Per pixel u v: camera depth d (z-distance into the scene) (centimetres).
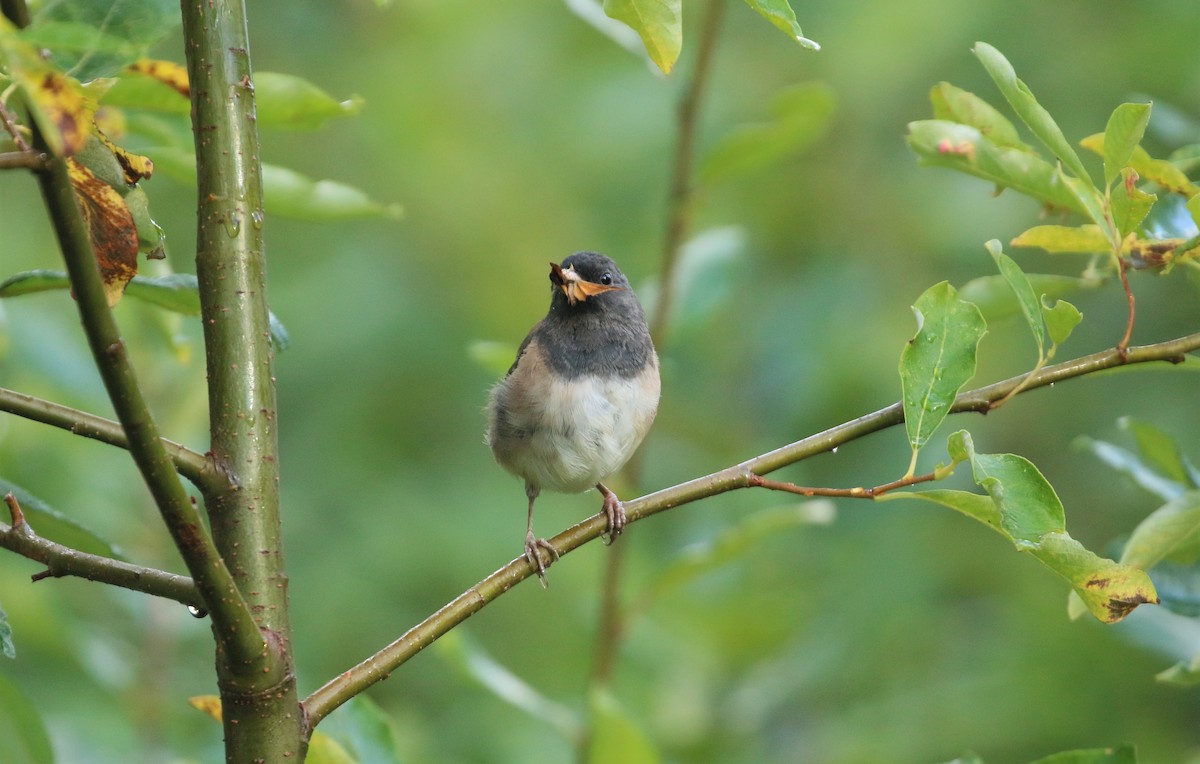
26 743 550
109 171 429
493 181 1336
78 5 404
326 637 1105
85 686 900
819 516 737
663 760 930
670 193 865
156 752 868
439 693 1118
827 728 1021
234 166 441
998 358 1216
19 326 828
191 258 1262
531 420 773
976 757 541
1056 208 575
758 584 1077
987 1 1308
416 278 1287
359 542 1150
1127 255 520
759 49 1364
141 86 524
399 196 1334
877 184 1311
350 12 1428
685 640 1017
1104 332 1230
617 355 782
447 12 1429
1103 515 1184
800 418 1163
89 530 498
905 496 456
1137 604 411
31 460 892
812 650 1011
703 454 1186
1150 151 1189
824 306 1212
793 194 1316
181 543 375
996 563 1144
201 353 889
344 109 554
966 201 1261
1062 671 1061
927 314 466
